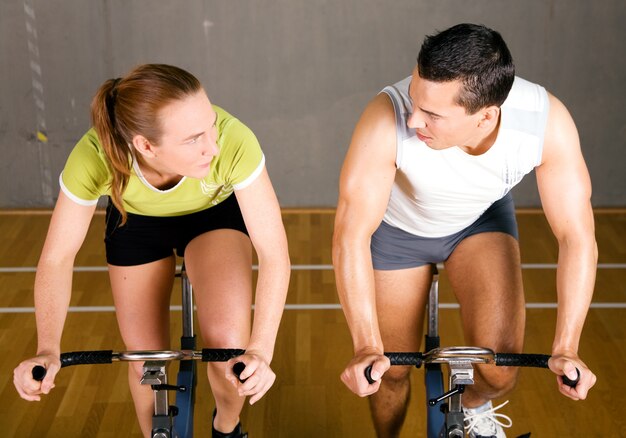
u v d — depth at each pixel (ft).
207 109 5.90
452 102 5.62
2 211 17.56
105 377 10.96
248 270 7.29
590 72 17.07
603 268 14.49
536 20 16.79
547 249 15.40
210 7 16.67
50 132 17.48
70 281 6.36
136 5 16.67
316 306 13.03
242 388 5.61
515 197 17.80
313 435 9.78
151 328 7.69
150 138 5.91
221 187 7.11
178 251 7.78
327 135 17.57
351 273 6.34
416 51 17.03
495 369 7.30
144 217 7.43
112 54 16.99
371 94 17.30
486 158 6.41
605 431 9.77
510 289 7.29
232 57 17.03
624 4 16.62
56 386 10.74
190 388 7.14
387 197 6.53
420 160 6.45
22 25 16.74
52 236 6.35
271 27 16.83
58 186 17.88
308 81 17.20
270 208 6.45
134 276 7.62
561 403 10.32
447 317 12.72
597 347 11.69
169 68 5.90
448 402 6.26
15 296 13.42
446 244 7.72
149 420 8.05
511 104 6.29
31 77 17.08
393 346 8.18
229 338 6.88
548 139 6.39
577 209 6.49
